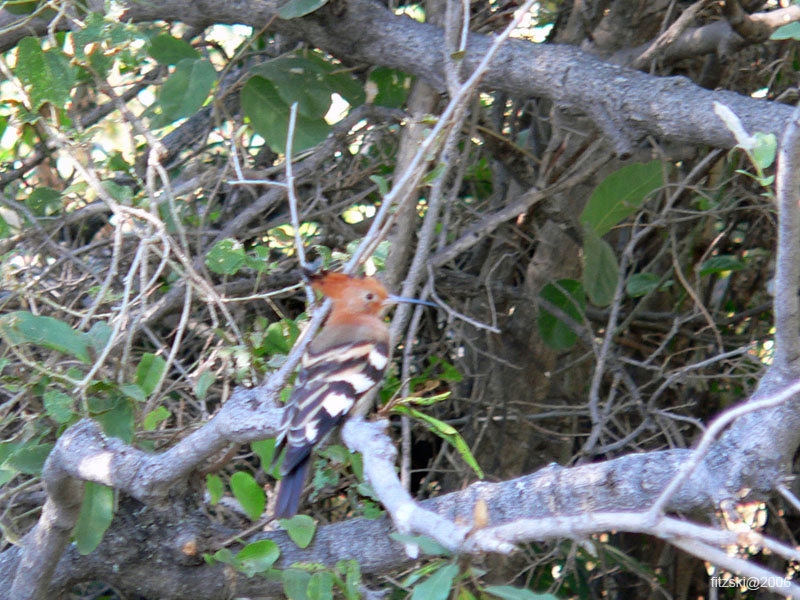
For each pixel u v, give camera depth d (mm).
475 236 9727
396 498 4391
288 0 8672
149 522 7051
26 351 7594
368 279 7164
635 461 5879
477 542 3863
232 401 6039
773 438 5445
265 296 7223
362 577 7684
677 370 10070
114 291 9359
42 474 6367
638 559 11969
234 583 7160
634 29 10156
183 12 8977
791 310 5094
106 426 6805
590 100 8117
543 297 10633
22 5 9125
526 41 8547
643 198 9406
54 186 11164
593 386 9641
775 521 10836
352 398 6281
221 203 11312
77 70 7965
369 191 10039
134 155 8562
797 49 10750
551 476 6191
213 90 9211
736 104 7598
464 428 11055
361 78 10312
